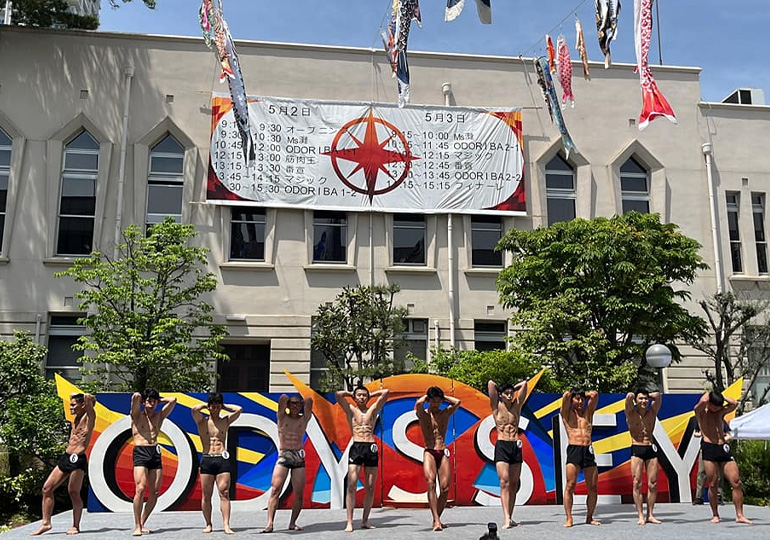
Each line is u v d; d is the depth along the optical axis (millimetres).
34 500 17359
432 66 26281
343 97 25562
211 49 22875
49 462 17438
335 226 25000
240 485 13273
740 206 27094
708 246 26391
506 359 18312
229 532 10547
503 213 25453
